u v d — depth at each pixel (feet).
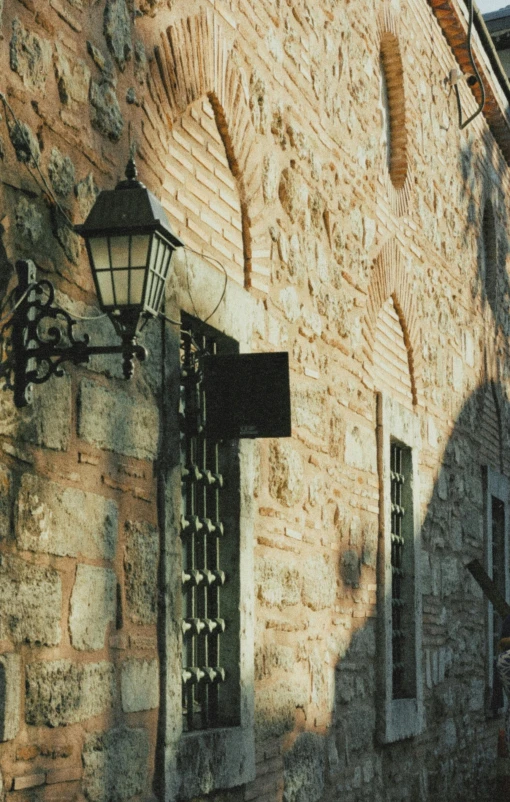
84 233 13.44
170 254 13.93
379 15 31.19
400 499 32.65
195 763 18.07
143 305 13.38
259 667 21.44
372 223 29.71
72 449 15.15
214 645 20.25
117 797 15.81
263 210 22.57
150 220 13.25
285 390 19.29
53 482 14.62
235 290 20.88
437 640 35.12
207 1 20.15
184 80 18.98
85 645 15.20
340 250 27.14
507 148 47.34
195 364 19.90
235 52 21.26
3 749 13.30
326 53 26.76
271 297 22.82
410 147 33.53
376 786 28.07
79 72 15.72
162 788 17.02
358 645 27.20
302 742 23.27
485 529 42.22
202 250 19.99
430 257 35.70
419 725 31.60
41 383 13.91
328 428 25.76
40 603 14.16
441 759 34.76
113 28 16.74
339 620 25.95
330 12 27.20
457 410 38.83
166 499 17.69
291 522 23.34
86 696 15.14
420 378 33.78
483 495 42.47
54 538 14.56
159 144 18.16
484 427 43.34
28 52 14.44
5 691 13.28
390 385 31.48
